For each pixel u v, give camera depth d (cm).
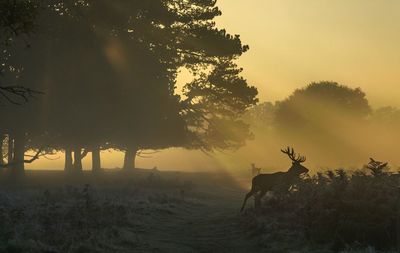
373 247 1228
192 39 6394
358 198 1423
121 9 5453
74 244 1500
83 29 5191
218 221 2153
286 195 2084
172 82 6712
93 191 3506
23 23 1368
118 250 1516
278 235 1545
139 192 3691
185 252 1508
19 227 1603
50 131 5541
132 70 5553
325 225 1400
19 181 5494
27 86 5144
